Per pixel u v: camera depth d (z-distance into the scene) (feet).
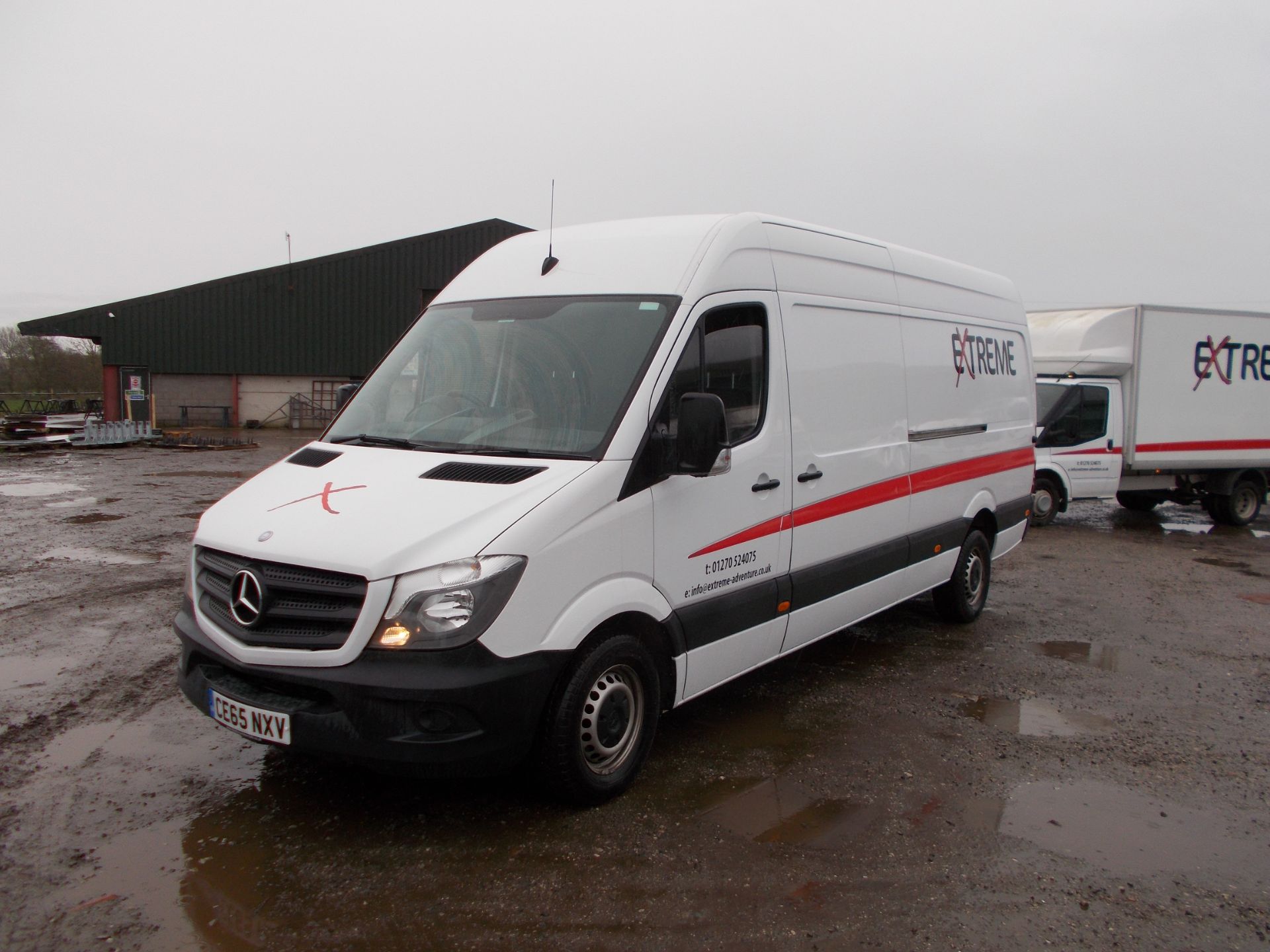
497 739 10.87
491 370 13.91
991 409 22.94
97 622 20.68
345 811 12.30
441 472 12.21
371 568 10.52
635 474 12.31
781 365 15.17
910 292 19.51
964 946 9.83
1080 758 15.11
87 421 86.53
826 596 16.60
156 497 41.73
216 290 103.24
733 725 16.05
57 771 13.25
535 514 11.16
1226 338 43.09
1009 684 18.81
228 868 10.83
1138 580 30.25
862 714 16.78
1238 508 44.91
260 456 66.49
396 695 10.36
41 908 9.92
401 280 106.63
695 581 13.50
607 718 12.50
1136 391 40.93
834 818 12.60
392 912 10.04
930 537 20.12
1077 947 9.91
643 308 13.43
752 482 14.46
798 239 16.08
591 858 11.27
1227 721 17.11
